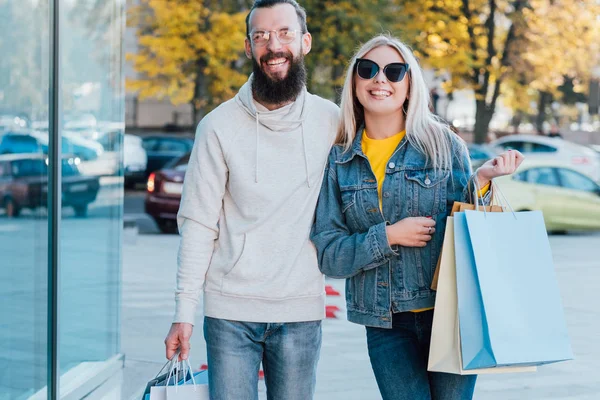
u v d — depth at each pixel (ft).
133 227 56.65
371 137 13.67
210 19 90.27
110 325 24.58
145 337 29.40
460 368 12.25
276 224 13.12
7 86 18.49
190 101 99.35
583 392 24.12
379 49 13.43
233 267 13.07
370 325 13.39
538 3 96.68
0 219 18.37
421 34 93.35
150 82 97.60
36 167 19.81
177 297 13.20
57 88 20.47
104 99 23.95
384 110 13.28
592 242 58.65
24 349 19.43
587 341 30.60
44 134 20.18
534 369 12.55
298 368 13.35
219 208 13.33
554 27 97.25
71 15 21.90
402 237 12.77
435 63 93.35
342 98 13.65
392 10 91.86
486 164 12.88
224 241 13.32
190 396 13.24
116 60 24.64
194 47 91.04
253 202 13.09
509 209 13.07
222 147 13.08
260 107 13.17
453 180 13.25
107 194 24.08
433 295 13.15
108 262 24.27
